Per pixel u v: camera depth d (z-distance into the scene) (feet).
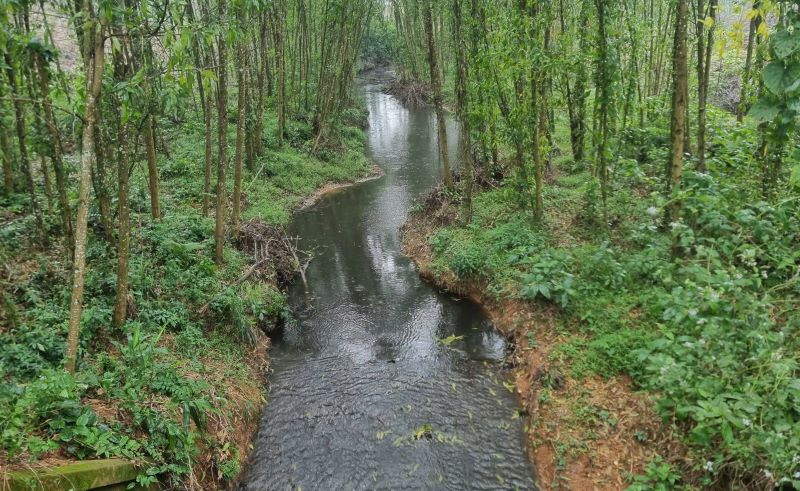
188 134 51.83
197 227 31.78
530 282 25.38
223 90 26.73
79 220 14.70
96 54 14.17
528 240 29.86
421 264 35.55
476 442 19.63
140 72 15.74
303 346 26.81
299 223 45.96
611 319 22.06
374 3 91.40
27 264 22.35
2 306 18.72
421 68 110.32
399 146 75.41
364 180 60.13
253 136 51.16
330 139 65.77
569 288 23.88
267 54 61.52
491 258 30.07
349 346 26.63
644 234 25.07
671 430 16.26
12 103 19.31
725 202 20.99
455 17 32.68
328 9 61.52
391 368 24.52
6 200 27.81
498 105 33.09
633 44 33.47
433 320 28.84
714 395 14.96
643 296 22.22
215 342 23.07
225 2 20.75
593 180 28.50
